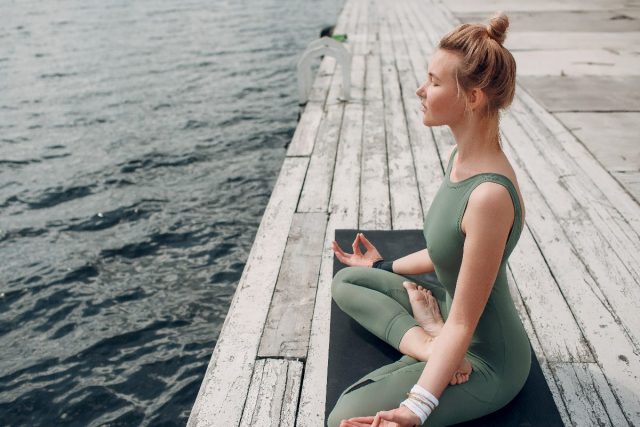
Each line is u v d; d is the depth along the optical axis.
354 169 5.06
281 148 9.15
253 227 6.73
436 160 5.25
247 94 12.17
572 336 2.87
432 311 2.43
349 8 16.30
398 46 10.64
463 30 1.78
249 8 24.44
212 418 2.40
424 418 1.87
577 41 10.01
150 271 5.91
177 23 21.08
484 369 2.12
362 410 2.02
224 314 5.24
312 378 2.60
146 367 4.61
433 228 1.98
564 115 6.27
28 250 6.34
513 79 1.79
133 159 8.79
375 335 2.56
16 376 4.54
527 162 5.05
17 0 28.38
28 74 14.27
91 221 6.95
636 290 3.24
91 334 5.01
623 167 4.92
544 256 3.60
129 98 12.12
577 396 2.48
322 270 3.46
